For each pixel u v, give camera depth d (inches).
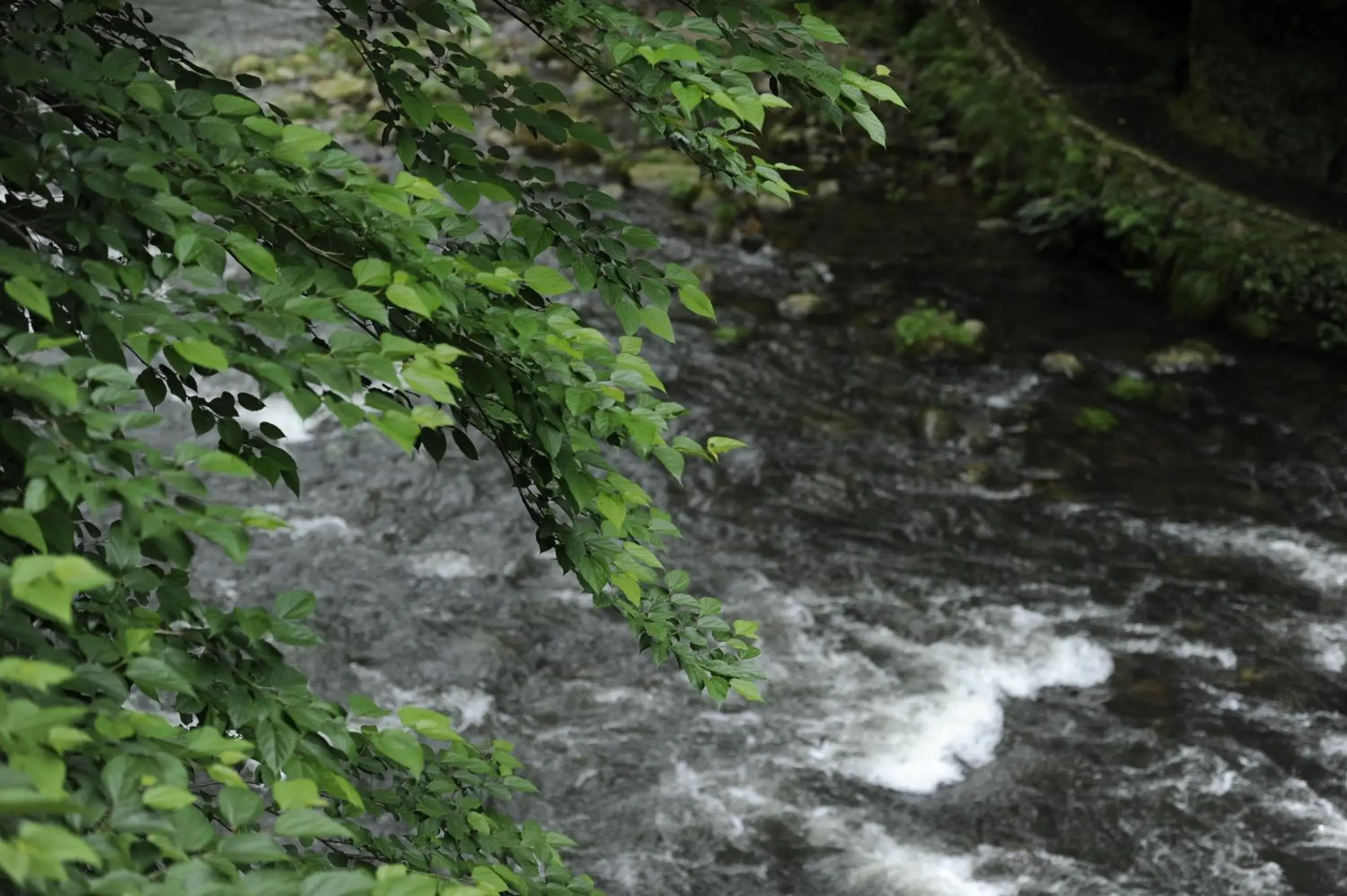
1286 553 420.2
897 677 355.6
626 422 110.2
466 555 390.9
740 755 326.3
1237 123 655.1
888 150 715.4
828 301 561.0
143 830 72.6
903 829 308.5
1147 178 639.8
